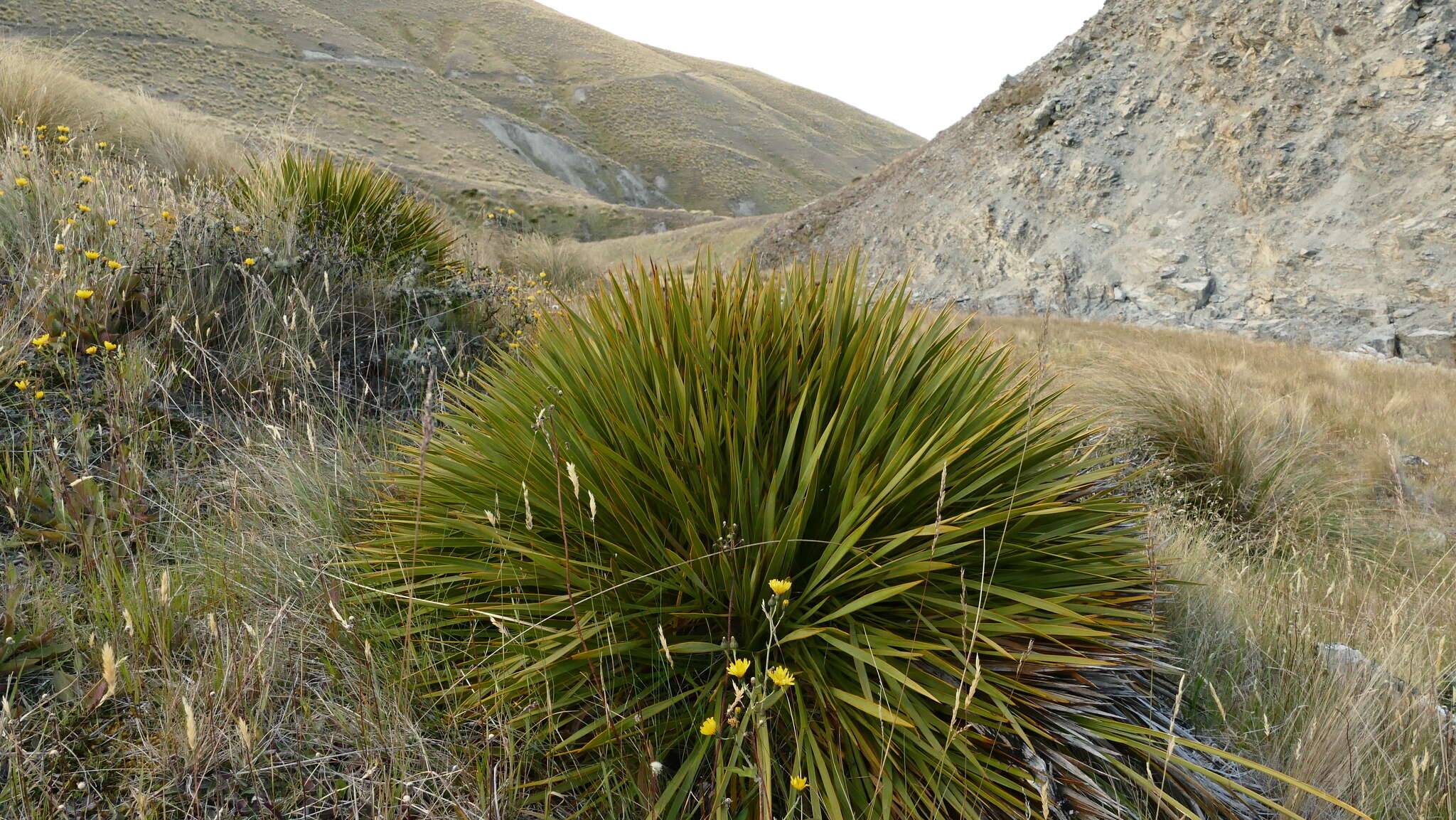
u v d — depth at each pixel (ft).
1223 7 89.92
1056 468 8.61
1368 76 79.05
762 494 7.45
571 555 7.22
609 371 8.36
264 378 11.49
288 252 14.24
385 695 6.90
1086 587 7.40
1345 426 30.89
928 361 9.24
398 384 13.98
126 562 8.24
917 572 6.53
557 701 6.72
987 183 106.93
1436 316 69.05
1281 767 8.50
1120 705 7.79
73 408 9.94
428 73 309.22
